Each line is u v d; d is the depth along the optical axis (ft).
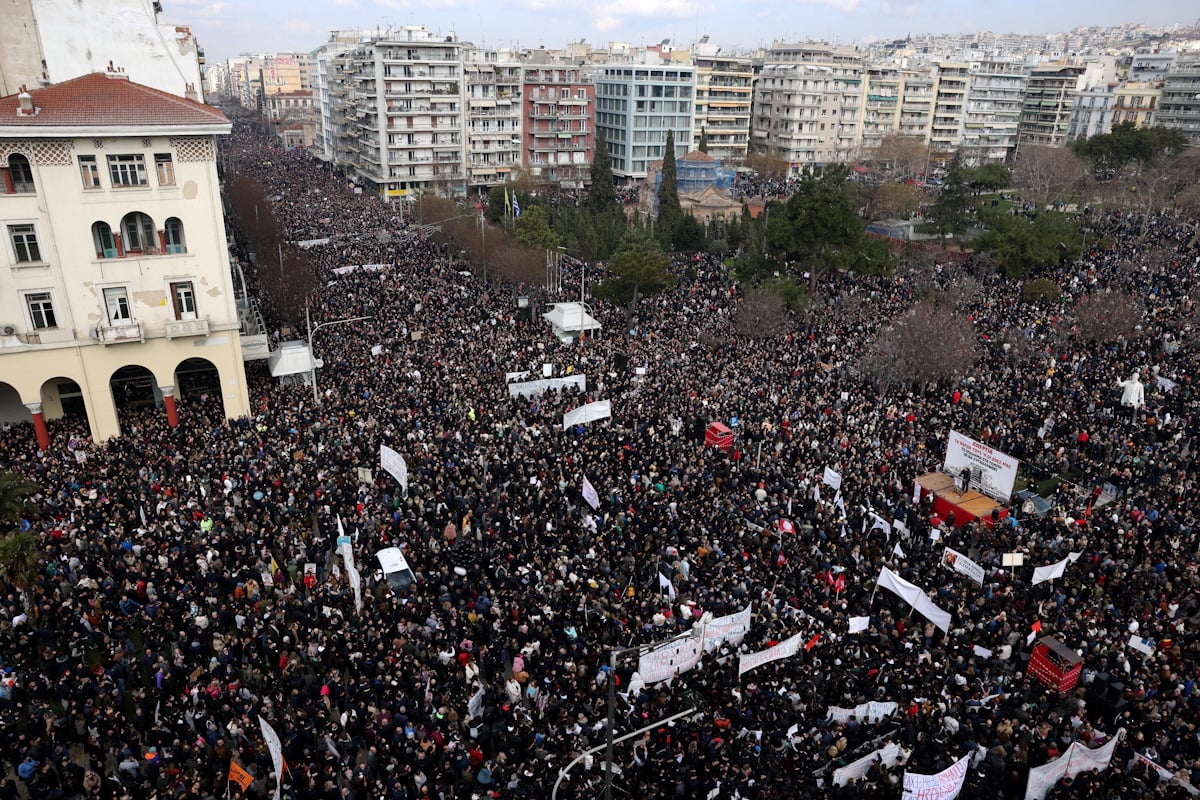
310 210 351.46
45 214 123.54
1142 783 66.49
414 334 182.60
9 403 142.61
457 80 418.92
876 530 105.70
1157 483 121.80
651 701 75.15
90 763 70.44
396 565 94.58
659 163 430.61
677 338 186.60
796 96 506.07
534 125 451.12
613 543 100.07
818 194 223.71
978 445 118.73
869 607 91.30
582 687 76.89
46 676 79.46
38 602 88.63
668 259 234.17
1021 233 234.79
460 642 84.43
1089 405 145.79
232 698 74.54
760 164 479.82
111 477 114.32
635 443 127.54
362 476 115.65
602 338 188.75
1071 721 74.64
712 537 101.86
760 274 232.12
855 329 191.11
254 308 177.99
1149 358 169.48
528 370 160.04
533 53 470.80
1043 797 66.13
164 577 91.35
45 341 127.65
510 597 89.56
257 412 144.05
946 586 93.35
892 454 127.75
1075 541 103.81
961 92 568.41
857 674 79.10
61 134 119.65
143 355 135.03
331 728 72.69
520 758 70.85
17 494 94.02
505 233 262.06
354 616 88.74
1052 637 84.89
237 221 295.28
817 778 66.74
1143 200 347.56
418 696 74.79
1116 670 80.79
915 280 233.96
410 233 303.89
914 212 353.51
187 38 177.37
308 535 100.48
